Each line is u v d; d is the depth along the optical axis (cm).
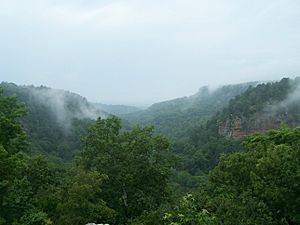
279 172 1767
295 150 1838
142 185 2944
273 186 1730
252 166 2073
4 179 1878
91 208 2142
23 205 1956
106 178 2341
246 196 1722
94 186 2192
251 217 1594
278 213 1738
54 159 7438
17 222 1875
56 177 2719
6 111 2156
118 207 2844
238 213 1600
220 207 1656
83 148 2955
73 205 2081
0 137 2036
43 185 2528
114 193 2859
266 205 1683
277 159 1788
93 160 2878
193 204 1192
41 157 2620
